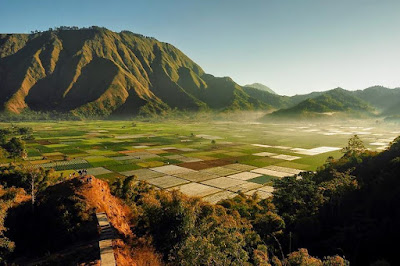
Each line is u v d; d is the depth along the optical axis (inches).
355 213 1995.6
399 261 1358.3
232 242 1215.6
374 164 2751.0
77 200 1375.5
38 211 1380.4
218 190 3339.1
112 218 1373.0
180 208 1407.5
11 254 1158.3
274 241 1763.0
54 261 1030.4
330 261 1120.2
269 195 3139.8
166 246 1270.9
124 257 1076.5
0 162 4293.8
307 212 2210.9
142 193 2149.4
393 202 1862.7
